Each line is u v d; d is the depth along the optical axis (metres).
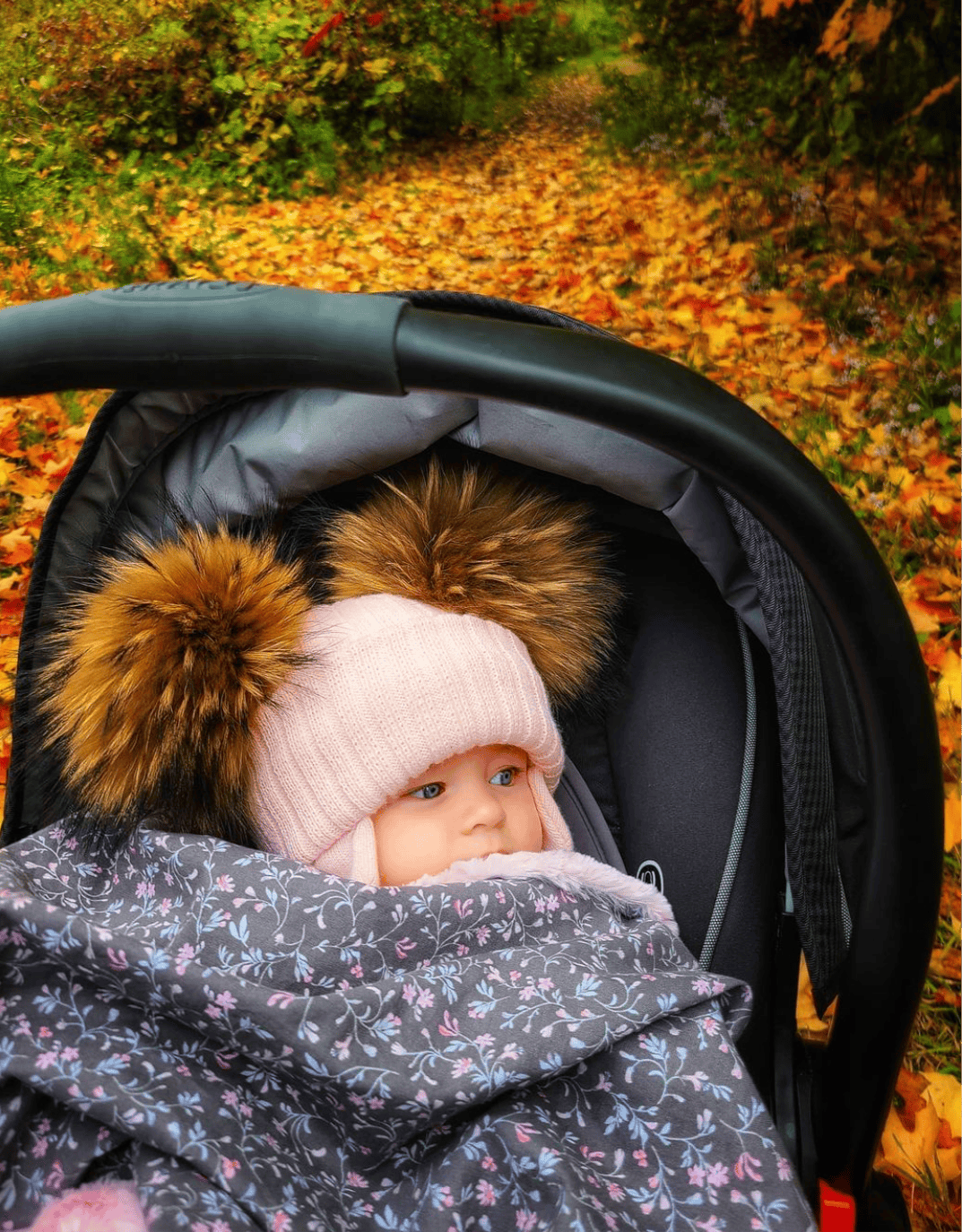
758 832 1.42
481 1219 1.08
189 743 1.30
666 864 1.47
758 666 1.43
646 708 1.52
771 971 1.43
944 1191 1.75
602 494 1.46
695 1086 1.15
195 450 1.39
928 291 4.40
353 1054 1.09
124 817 1.30
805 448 3.57
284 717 1.36
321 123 7.15
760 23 6.06
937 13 4.61
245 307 0.87
